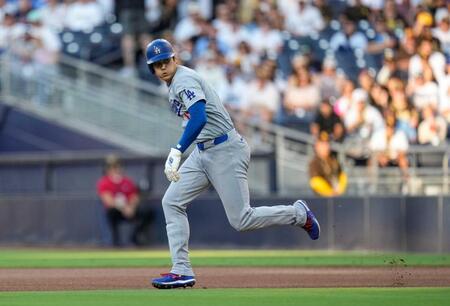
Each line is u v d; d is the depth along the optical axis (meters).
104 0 56.53
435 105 43.88
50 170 47.53
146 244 44.97
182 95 19.69
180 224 20.39
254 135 46.47
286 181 44.56
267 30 53.09
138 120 48.22
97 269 28.59
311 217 20.73
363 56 50.28
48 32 54.12
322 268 28.31
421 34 45.31
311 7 53.00
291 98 49.22
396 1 49.28
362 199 39.53
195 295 18.56
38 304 16.91
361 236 39.53
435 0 46.28
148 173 45.38
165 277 20.42
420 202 38.38
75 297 18.28
